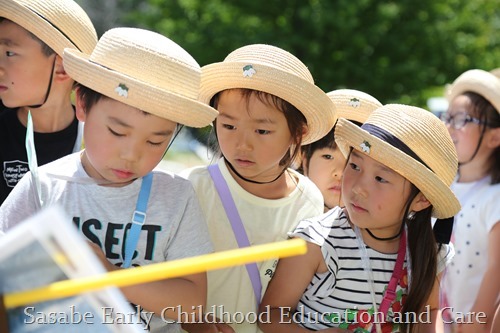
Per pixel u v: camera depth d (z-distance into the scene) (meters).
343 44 14.31
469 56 15.12
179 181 3.36
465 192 5.46
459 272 5.37
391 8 14.43
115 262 3.16
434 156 3.52
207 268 2.10
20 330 2.17
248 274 3.74
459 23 15.21
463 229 5.38
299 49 14.21
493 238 5.24
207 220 3.79
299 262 3.56
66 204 3.15
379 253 3.62
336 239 3.61
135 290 3.10
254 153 3.62
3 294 2.06
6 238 1.93
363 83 14.36
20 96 3.88
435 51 14.95
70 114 4.11
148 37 3.12
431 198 3.54
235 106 3.61
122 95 2.94
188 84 3.07
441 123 3.64
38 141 4.03
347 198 3.54
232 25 14.11
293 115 3.67
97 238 3.14
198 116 3.07
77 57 3.04
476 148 5.45
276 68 3.54
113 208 3.18
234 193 3.82
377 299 3.58
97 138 3.04
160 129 3.04
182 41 14.27
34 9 3.78
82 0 19.84
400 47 14.50
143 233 3.19
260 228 3.81
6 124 4.04
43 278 2.07
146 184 3.24
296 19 14.46
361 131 3.46
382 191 3.47
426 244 3.62
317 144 4.30
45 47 3.86
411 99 14.04
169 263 2.10
